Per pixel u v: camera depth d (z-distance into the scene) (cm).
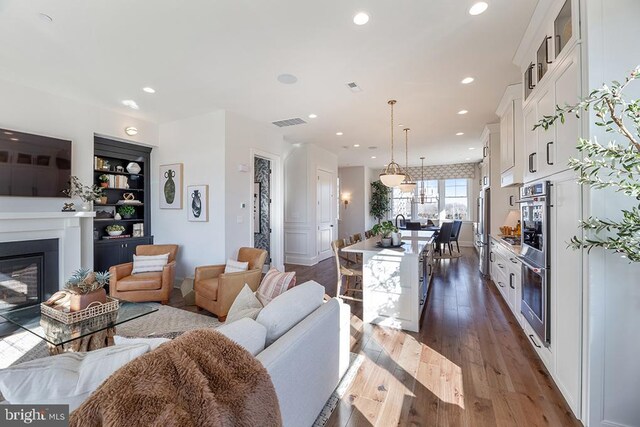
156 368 84
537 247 231
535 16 216
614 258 151
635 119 115
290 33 239
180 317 335
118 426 70
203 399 81
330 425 167
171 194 473
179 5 205
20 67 295
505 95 367
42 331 210
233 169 440
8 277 316
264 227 593
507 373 219
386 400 189
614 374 152
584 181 131
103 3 203
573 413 174
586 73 156
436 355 247
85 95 369
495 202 493
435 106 410
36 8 207
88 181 397
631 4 149
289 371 132
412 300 298
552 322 204
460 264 638
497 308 361
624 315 151
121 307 255
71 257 365
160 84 337
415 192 998
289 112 434
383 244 353
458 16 218
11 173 323
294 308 162
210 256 439
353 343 270
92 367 97
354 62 286
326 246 717
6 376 87
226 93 363
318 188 677
